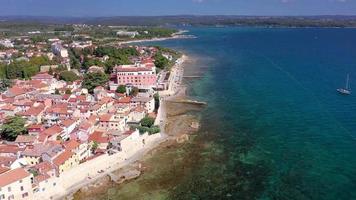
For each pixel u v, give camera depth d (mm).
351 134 149250
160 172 121938
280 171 120438
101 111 173875
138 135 143500
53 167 114750
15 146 131125
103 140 140625
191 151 137375
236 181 115062
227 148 139375
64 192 110312
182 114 183375
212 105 198000
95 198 108062
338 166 122750
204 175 119188
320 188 109500
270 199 104750
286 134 151625
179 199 106125
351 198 103688
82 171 117875
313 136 148625
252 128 159750
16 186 102125
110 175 119875
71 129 153875
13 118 150750
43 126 153375
